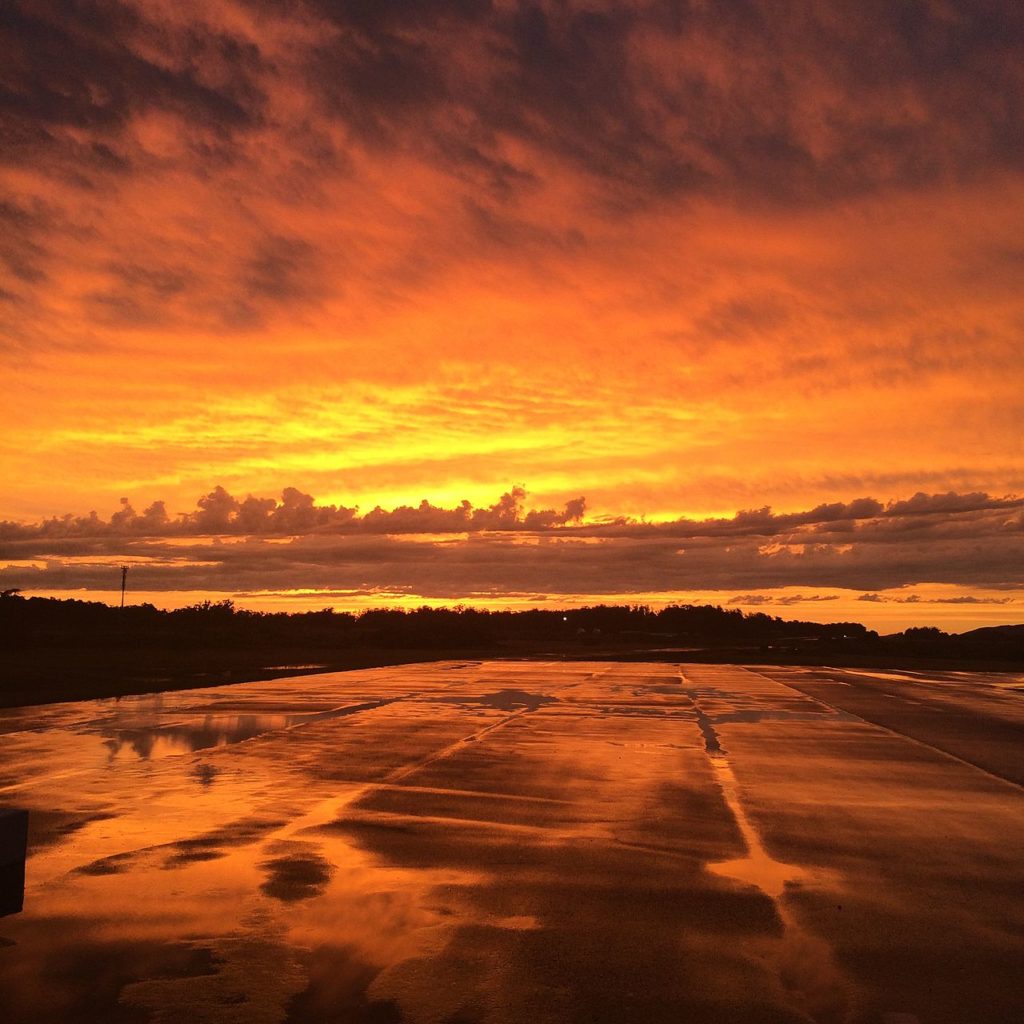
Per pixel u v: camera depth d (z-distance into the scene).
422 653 55.97
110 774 12.03
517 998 5.12
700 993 5.21
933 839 8.98
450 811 9.94
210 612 88.31
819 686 30.06
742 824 9.53
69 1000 5.05
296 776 11.97
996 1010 5.04
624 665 42.75
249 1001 5.05
